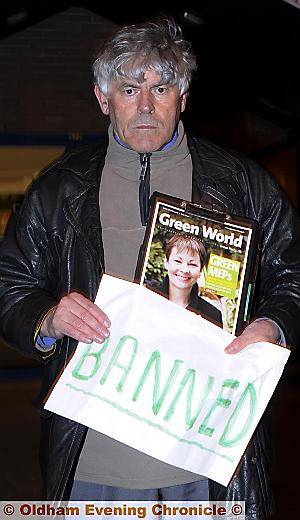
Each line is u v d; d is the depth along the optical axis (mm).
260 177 2164
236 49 6602
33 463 4824
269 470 2080
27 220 2111
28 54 7582
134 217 2053
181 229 1935
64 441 2002
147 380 1891
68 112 7691
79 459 2014
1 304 2072
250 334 1899
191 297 1928
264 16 5961
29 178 7621
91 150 2180
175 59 1932
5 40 7543
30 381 7301
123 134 1979
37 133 7652
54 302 2004
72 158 2164
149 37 1930
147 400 1885
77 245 2068
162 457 1867
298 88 7164
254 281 1952
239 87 7527
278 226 2137
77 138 7699
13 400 6562
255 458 2029
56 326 1905
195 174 2098
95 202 2072
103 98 2070
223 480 1862
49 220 2094
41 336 1999
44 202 2104
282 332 1975
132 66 1900
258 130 8422
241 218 1942
